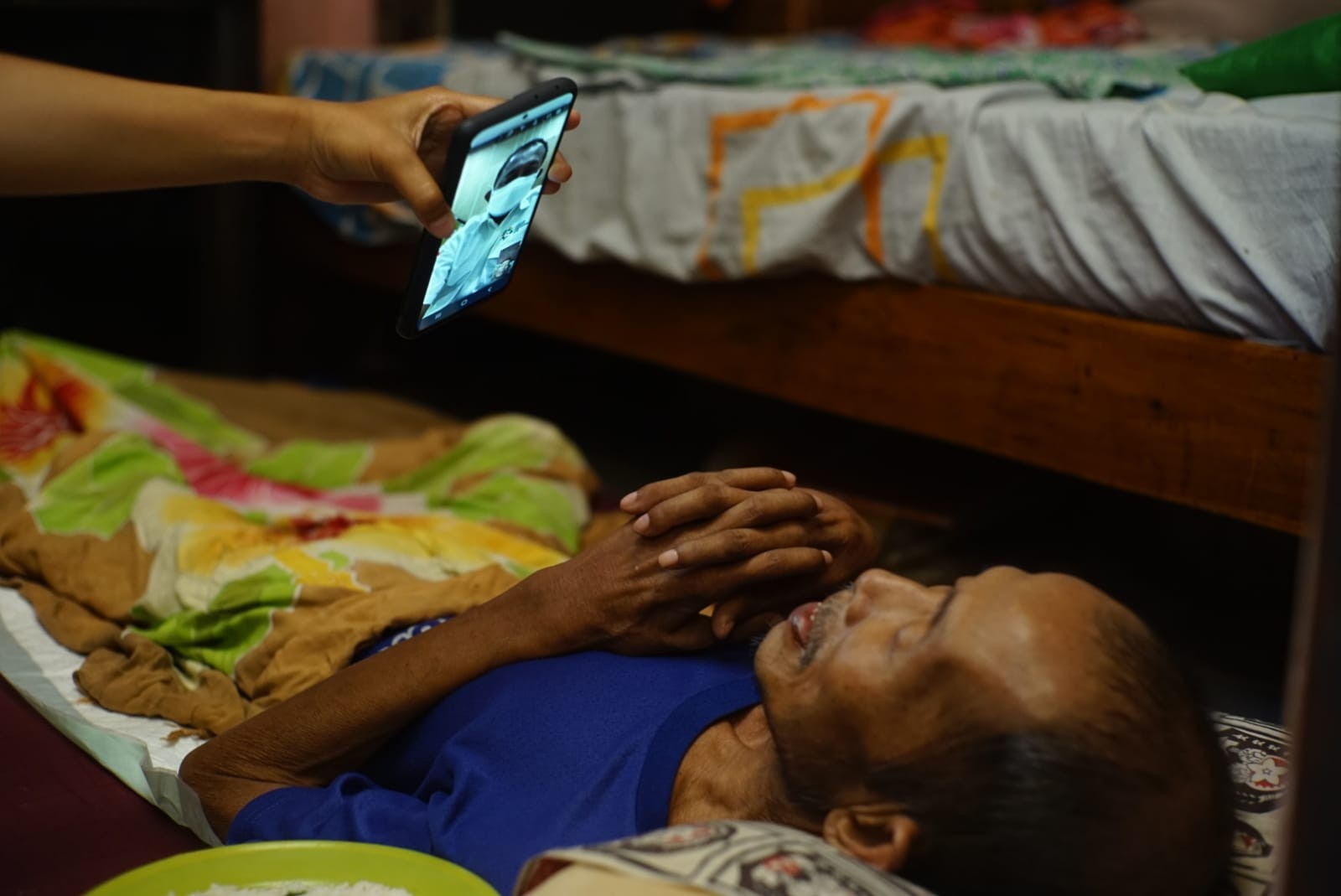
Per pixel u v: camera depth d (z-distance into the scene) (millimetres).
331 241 2949
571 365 3336
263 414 2299
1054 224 1618
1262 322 1454
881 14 3619
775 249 1909
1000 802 758
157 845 1119
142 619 1448
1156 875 771
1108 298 1598
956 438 1812
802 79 2023
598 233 2186
